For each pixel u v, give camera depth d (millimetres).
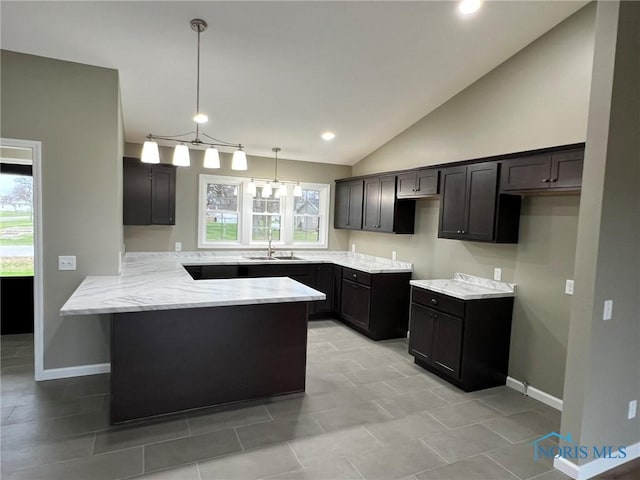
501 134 3615
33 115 3166
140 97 3938
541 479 2275
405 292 4910
